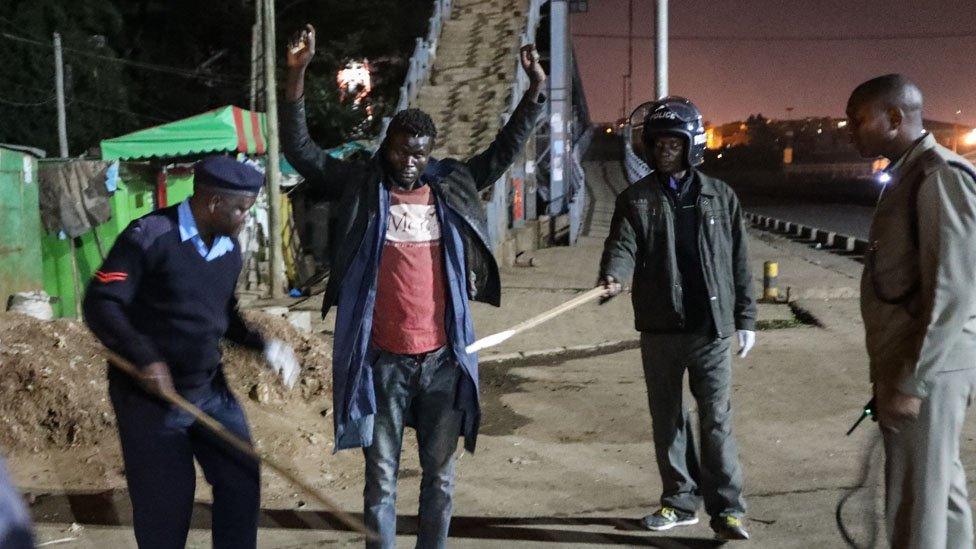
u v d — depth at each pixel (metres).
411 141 3.77
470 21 28.80
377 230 3.81
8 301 11.11
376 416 3.89
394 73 35.75
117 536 4.68
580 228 29.48
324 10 32.25
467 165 4.13
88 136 24.28
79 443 5.69
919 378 3.27
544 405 7.84
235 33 32.28
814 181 82.50
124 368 3.22
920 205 3.31
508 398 8.12
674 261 4.53
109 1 27.55
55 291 14.06
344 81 31.95
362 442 3.78
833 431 6.76
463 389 3.93
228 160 3.41
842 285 14.65
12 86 22.92
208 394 3.51
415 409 4.01
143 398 3.37
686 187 4.56
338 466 5.89
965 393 3.38
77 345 6.30
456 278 3.88
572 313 12.94
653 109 4.55
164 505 3.36
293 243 18.38
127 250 3.29
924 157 3.40
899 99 3.44
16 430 5.60
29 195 12.34
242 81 31.83
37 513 4.93
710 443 4.63
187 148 14.75
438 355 3.87
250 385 6.47
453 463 4.03
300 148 3.96
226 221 3.39
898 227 3.43
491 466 6.08
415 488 5.59
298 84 3.90
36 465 5.49
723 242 4.55
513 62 26.20
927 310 3.26
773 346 10.22
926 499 3.40
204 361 3.46
